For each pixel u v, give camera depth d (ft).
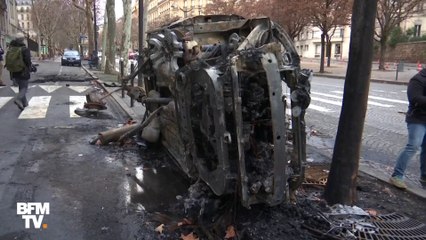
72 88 58.34
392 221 15.14
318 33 247.50
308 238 13.60
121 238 13.79
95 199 17.10
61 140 26.91
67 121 33.42
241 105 12.91
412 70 125.39
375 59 178.91
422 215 15.99
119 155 23.54
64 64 136.87
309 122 36.58
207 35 18.99
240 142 12.66
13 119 33.76
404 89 70.33
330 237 13.65
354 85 15.37
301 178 14.37
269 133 14.12
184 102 14.89
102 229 14.42
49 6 246.47
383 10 115.44
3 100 43.91
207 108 13.39
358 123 15.62
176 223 14.73
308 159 23.27
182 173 20.20
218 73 13.00
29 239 13.65
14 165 21.39
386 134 31.99
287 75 13.46
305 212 14.98
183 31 18.84
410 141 18.49
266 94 13.33
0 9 161.48
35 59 222.69
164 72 18.95
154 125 23.39
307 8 112.47
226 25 18.61
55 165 21.56
